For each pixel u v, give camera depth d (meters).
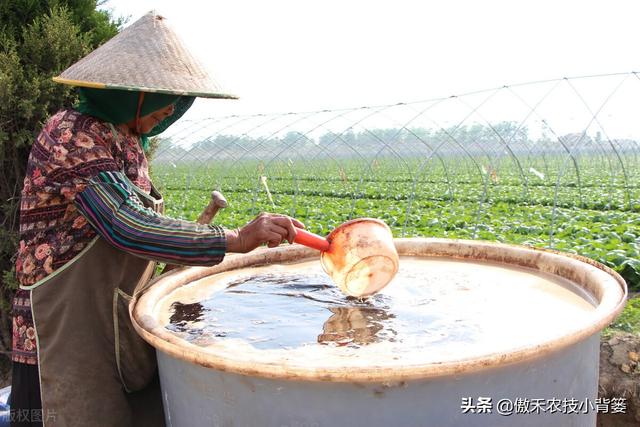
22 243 2.21
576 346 1.75
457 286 2.51
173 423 1.99
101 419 2.21
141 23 2.17
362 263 2.15
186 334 2.00
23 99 3.71
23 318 2.25
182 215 16.17
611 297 1.94
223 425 1.71
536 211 14.52
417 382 1.50
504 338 1.83
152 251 1.88
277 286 2.62
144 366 2.39
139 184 2.29
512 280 2.57
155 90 2.01
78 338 2.16
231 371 1.55
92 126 2.07
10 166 3.96
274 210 16.20
